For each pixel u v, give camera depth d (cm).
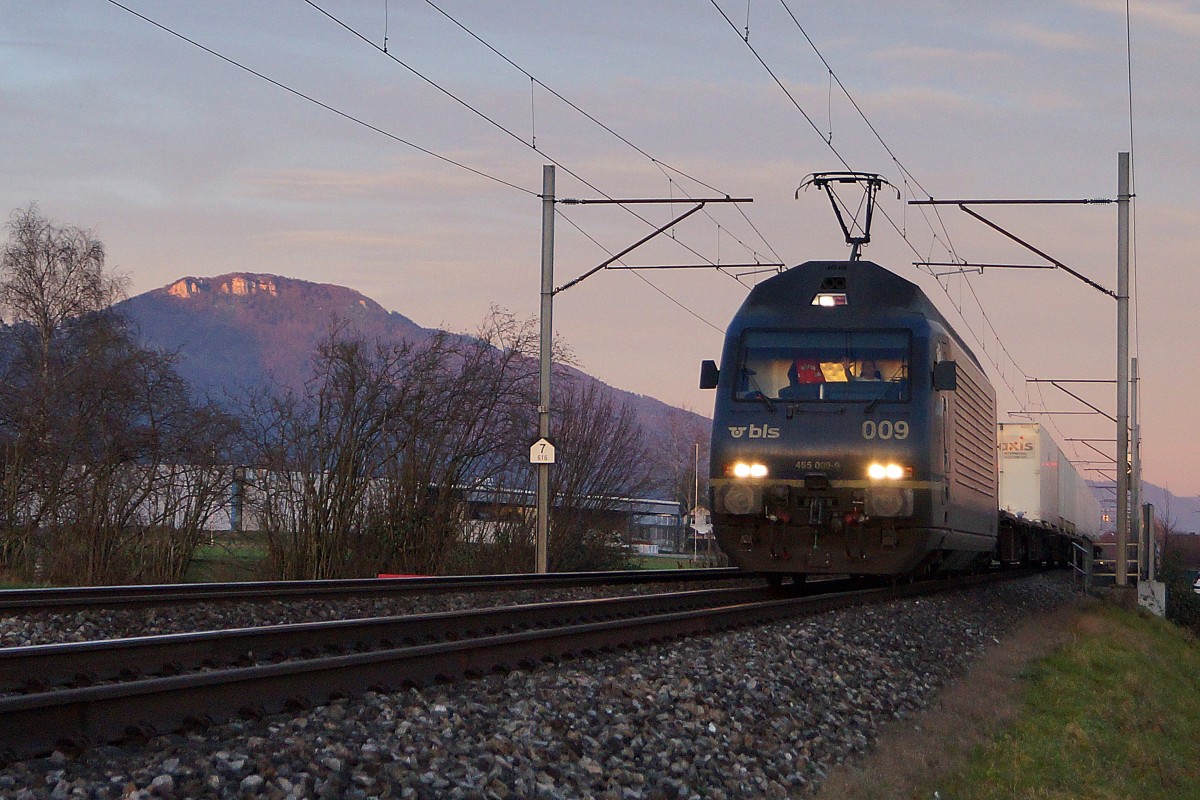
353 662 809
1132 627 2553
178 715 682
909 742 964
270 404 3022
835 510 1719
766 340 1789
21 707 600
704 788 721
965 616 1864
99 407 2995
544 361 2731
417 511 3048
